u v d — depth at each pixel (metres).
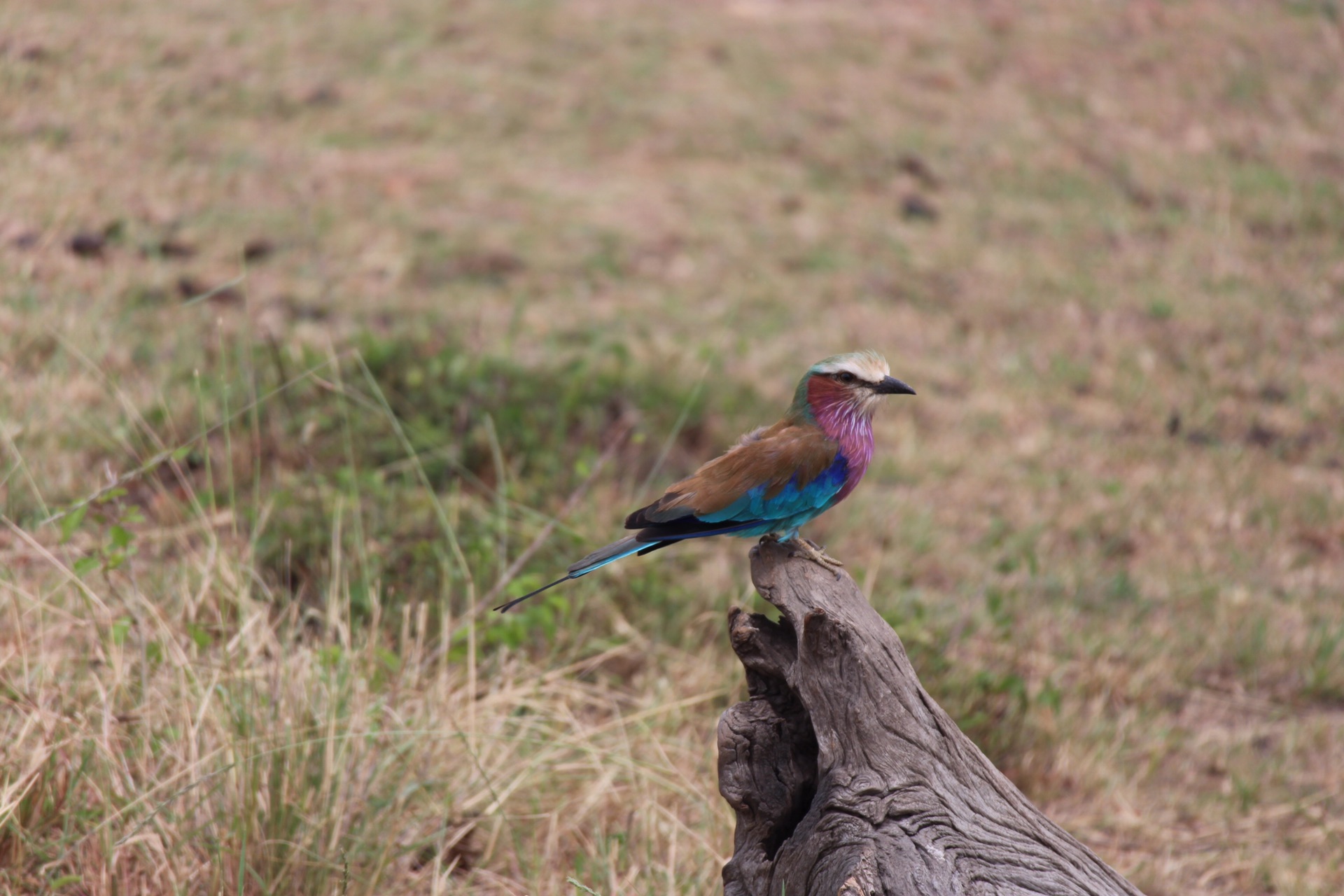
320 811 7.50
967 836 5.80
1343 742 11.19
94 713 7.93
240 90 22.12
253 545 9.88
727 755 6.29
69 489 11.11
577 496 11.48
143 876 7.33
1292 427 17.55
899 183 23.19
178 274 16.36
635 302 18.30
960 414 16.94
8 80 20.25
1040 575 13.28
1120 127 25.92
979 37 28.70
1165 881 9.02
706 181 22.22
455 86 23.84
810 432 7.36
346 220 18.83
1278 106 27.42
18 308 14.34
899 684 6.07
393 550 10.73
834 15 29.27
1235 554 14.28
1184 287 21.25
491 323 16.67
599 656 10.41
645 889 7.82
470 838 8.24
